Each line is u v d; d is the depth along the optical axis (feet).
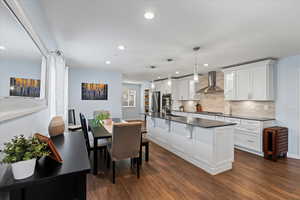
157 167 9.52
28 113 4.99
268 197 6.62
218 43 8.99
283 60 12.09
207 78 19.19
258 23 6.57
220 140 8.93
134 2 5.20
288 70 11.81
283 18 6.14
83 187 3.63
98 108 18.03
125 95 30.58
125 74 20.45
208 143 8.86
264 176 8.47
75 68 16.87
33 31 5.29
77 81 16.99
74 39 8.49
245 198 6.54
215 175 8.54
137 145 8.15
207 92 16.87
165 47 9.72
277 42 8.80
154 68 16.42
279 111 12.34
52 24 6.77
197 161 9.74
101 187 7.27
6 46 3.62
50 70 8.80
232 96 14.74
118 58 12.51
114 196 6.59
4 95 3.57
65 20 6.43
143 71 18.24
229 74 15.11
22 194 3.58
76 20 6.44
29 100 5.25
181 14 5.92
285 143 11.47
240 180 8.02
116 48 10.03
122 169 9.21
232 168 9.51
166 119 12.30
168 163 10.15
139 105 31.96
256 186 7.46
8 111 3.74
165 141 13.17
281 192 6.98
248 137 12.60
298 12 5.69
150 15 6.00
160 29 7.23
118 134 7.64
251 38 8.21
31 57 5.33
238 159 11.07
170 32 7.56
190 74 20.31
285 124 11.98
